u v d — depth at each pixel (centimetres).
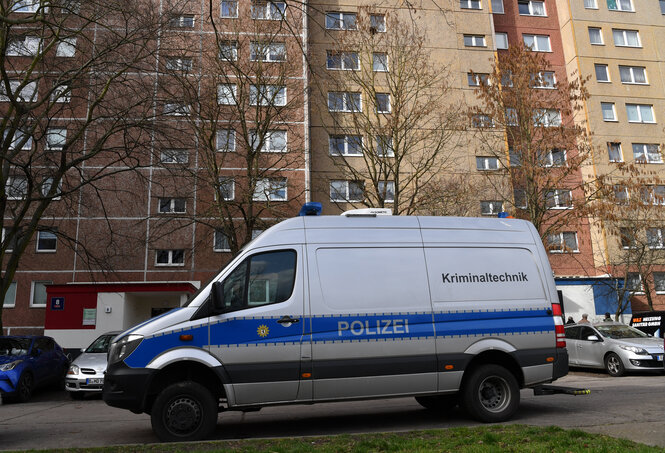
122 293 2391
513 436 557
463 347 707
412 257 722
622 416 727
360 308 684
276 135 2464
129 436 711
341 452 517
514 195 2195
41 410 1112
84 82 1723
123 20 1644
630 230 2642
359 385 669
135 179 2416
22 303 2588
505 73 2125
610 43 3538
